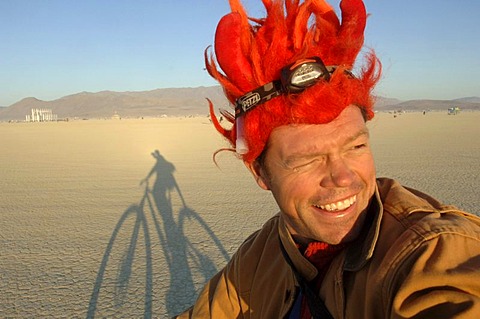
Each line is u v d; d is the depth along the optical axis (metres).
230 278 0.70
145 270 2.76
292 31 0.51
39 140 17.06
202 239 3.32
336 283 0.48
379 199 0.49
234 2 0.56
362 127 0.50
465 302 0.34
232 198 4.84
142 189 5.62
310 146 0.48
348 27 0.51
